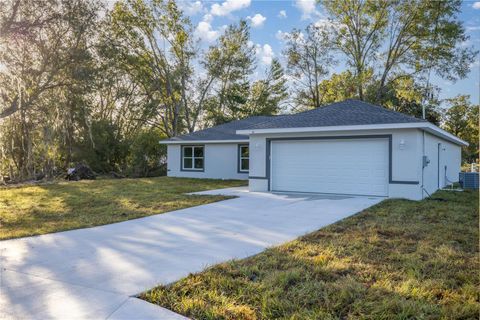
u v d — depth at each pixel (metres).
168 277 4.14
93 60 19.33
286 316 3.15
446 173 16.73
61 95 19.19
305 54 31.11
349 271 4.29
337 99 29.11
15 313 3.27
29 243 5.85
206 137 20.16
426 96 27.88
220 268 4.40
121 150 24.98
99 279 4.11
